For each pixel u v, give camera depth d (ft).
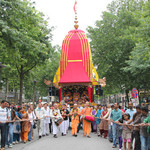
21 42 53.31
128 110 32.12
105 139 41.09
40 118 42.34
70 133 50.14
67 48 67.46
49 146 33.17
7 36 47.37
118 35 94.32
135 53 62.44
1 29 46.62
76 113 45.03
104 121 42.63
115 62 93.30
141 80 88.12
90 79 64.08
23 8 52.75
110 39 93.35
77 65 65.77
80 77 64.13
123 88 103.65
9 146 32.96
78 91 67.56
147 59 59.41
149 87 89.35
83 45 67.15
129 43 89.20
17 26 51.98
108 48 94.22
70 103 66.28
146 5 54.29
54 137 43.19
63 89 67.31
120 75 94.63
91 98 67.67
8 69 87.10
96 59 97.04
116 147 32.71
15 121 35.81
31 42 57.21
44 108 44.98
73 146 33.04
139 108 25.31
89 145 33.94
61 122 43.11
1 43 48.65
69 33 70.90
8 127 33.17
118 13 97.55
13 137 36.47
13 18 50.52
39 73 128.26
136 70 71.20
